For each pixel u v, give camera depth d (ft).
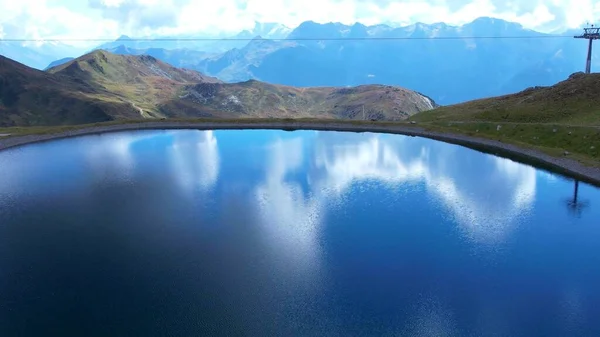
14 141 352.90
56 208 183.01
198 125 447.01
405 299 110.42
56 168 263.90
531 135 299.58
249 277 121.29
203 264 129.08
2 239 148.46
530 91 401.08
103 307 106.52
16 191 209.97
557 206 182.50
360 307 106.93
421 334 96.63
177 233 154.20
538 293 112.68
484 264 129.18
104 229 157.38
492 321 101.14
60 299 110.11
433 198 196.03
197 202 191.11
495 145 305.94
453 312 104.78
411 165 266.57
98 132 417.28
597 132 260.01
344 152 311.68
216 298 110.52
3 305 107.55
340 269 126.21
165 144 354.54
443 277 121.29
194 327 98.63
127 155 306.76
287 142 360.48
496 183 220.84
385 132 405.59
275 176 240.32
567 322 100.27
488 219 167.94
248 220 166.91
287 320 101.50
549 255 134.72
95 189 212.84
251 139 378.53
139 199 195.42
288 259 132.77
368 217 170.71
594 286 115.96
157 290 114.32
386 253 136.87
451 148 320.29
